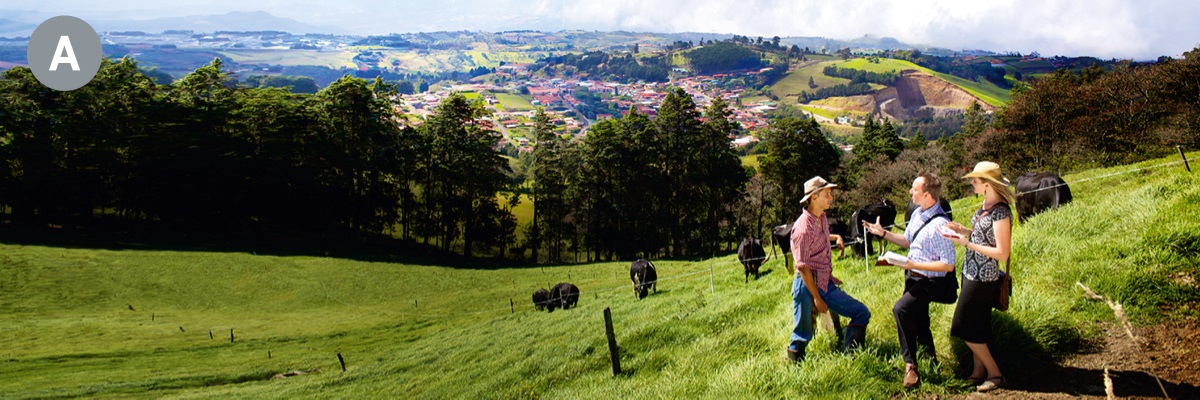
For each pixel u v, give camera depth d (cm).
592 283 4559
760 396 618
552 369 1294
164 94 8119
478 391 1370
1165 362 557
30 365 3070
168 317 4253
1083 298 693
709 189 8550
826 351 678
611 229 8075
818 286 639
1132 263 731
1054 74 5497
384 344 3431
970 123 9075
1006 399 548
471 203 7956
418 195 8581
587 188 8325
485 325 3350
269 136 7488
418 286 5072
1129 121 4475
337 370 2839
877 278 1012
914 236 594
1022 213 1433
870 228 639
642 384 857
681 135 8406
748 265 2095
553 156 8231
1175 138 3641
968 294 556
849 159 9912
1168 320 628
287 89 8444
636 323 1600
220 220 7194
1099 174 2175
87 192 6844
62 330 3816
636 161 8244
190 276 5172
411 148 8044
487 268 6375
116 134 7119
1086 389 543
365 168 7831
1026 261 841
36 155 6762
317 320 4169
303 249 6600
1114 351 598
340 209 7538
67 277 4931
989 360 564
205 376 2842
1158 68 4409
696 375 794
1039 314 643
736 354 831
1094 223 941
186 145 7019
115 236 6388
